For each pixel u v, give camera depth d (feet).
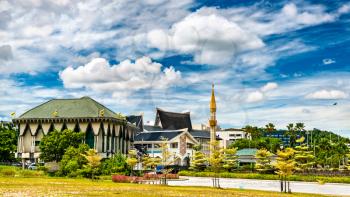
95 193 142.41
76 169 266.36
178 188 192.75
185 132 474.49
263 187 237.86
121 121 367.45
